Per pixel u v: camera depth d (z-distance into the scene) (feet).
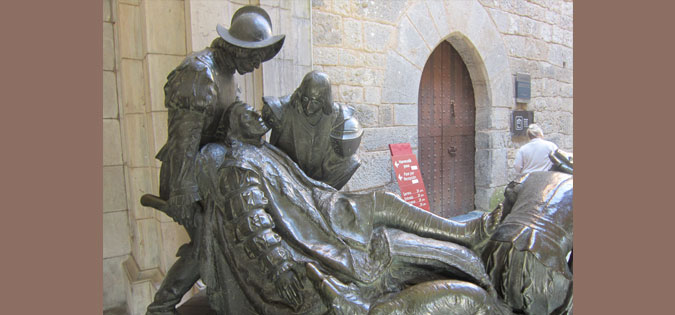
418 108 12.35
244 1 7.38
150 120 6.98
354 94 9.98
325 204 4.74
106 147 7.88
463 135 13.67
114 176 8.00
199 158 4.40
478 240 5.01
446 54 12.91
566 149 16.63
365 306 4.03
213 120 4.73
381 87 10.53
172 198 4.25
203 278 4.37
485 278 4.77
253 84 7.65
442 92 12.92
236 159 4.44
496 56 13.19
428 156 12.71
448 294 4.16
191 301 5.39
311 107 4.92
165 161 4.46
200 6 6.70
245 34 4.48
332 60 9.51
